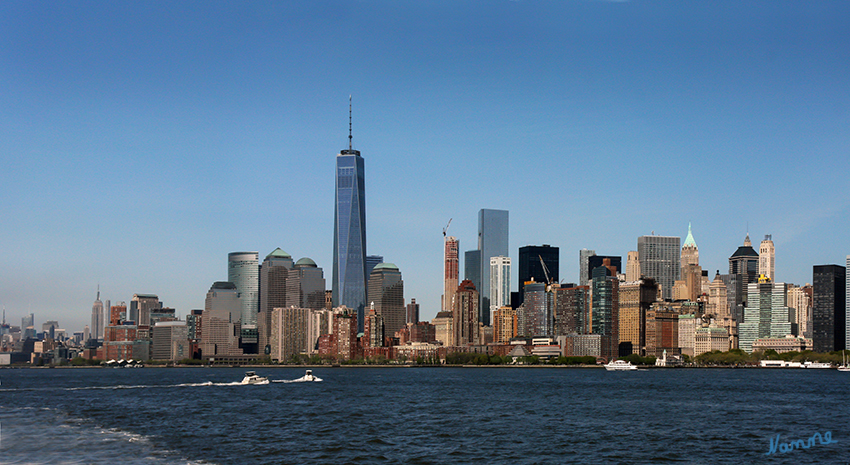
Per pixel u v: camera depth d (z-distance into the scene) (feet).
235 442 522.06
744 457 487.61
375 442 532.32
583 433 593.01
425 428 618.85
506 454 489.26
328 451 488.85
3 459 434.30
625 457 483.51
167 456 456.45
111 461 432.25
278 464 441.27
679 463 465.06
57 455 450.30
